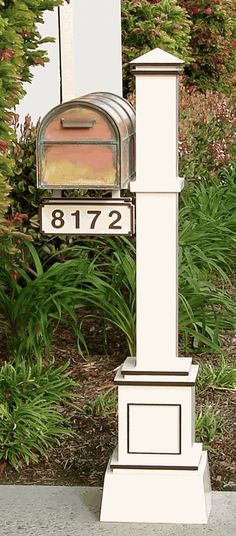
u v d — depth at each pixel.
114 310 6.64
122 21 12.91
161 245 4.67
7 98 5.62
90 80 10.50
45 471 5.45
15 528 4.70
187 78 14.98
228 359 6.95
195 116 10.30
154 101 4.58
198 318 7.04
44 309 6.52
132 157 5.01
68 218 4.75
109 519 4.75
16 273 6.75
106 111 4.68
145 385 4.68
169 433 4.72
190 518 4.72
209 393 6.40
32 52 6.37
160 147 4.61
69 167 4.73
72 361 6.80
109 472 4.77
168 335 4.70
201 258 7.68
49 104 9.34
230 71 15.36
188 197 9.05
